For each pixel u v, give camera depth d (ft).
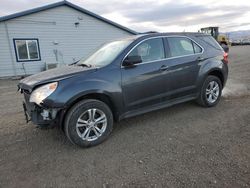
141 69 13.55
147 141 12.26
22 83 12.75
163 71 14.43
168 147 11.44
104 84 12.15
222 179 8.63
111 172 9.56
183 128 13.76
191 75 15.93
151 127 14.15
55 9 52.65
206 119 15.03
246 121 14.30
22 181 9.27
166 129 13.74
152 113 16.67
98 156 10.98
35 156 11.28
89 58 15.55
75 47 56.95
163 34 15.23
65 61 56.03
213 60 17.16
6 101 24.00
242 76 31.12
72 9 54.90
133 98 13.39
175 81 15.14
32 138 13.43
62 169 10.01
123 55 13.23
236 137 12.13
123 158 10.64
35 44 51.57
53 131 14.32
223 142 11.62
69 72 12.27
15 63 49.78
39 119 11.32
